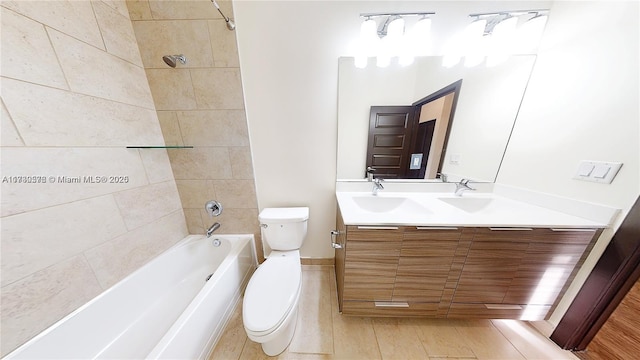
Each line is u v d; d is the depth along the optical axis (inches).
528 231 37.9
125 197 43.8
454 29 46.2
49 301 31.7
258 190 59.7
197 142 53.9
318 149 55.5
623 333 33.7
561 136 41.5
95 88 38.1
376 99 51.2
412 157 55.4
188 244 58.3
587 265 38.1
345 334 45.6
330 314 50.7
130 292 43.6
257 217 61.4
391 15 42.8
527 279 41.1
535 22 43.8
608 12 34.0
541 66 45.4
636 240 31.5
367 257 41.8
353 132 53.8
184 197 58.9
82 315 35.2
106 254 39.9
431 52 48.0
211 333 42.3
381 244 40.6
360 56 46.2
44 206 31.0
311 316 50.2
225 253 60.7
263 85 50.1
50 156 31.7
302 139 54.7
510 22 41.8
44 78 31.0
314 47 47.3
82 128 36.0
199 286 55.3
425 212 46.8
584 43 37.5
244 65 48.5
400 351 42.0
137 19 44.5
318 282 61.4
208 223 61.9
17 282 28.3
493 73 49.0
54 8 32.0
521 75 48.3
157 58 47.2
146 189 48.7
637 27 30.9
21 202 28.6
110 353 37.9
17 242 28.3
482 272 41.5
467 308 44.5
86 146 36.6
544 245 38.4
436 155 55.1
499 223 37.8
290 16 45.1
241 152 54.7
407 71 49.3
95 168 38.0
